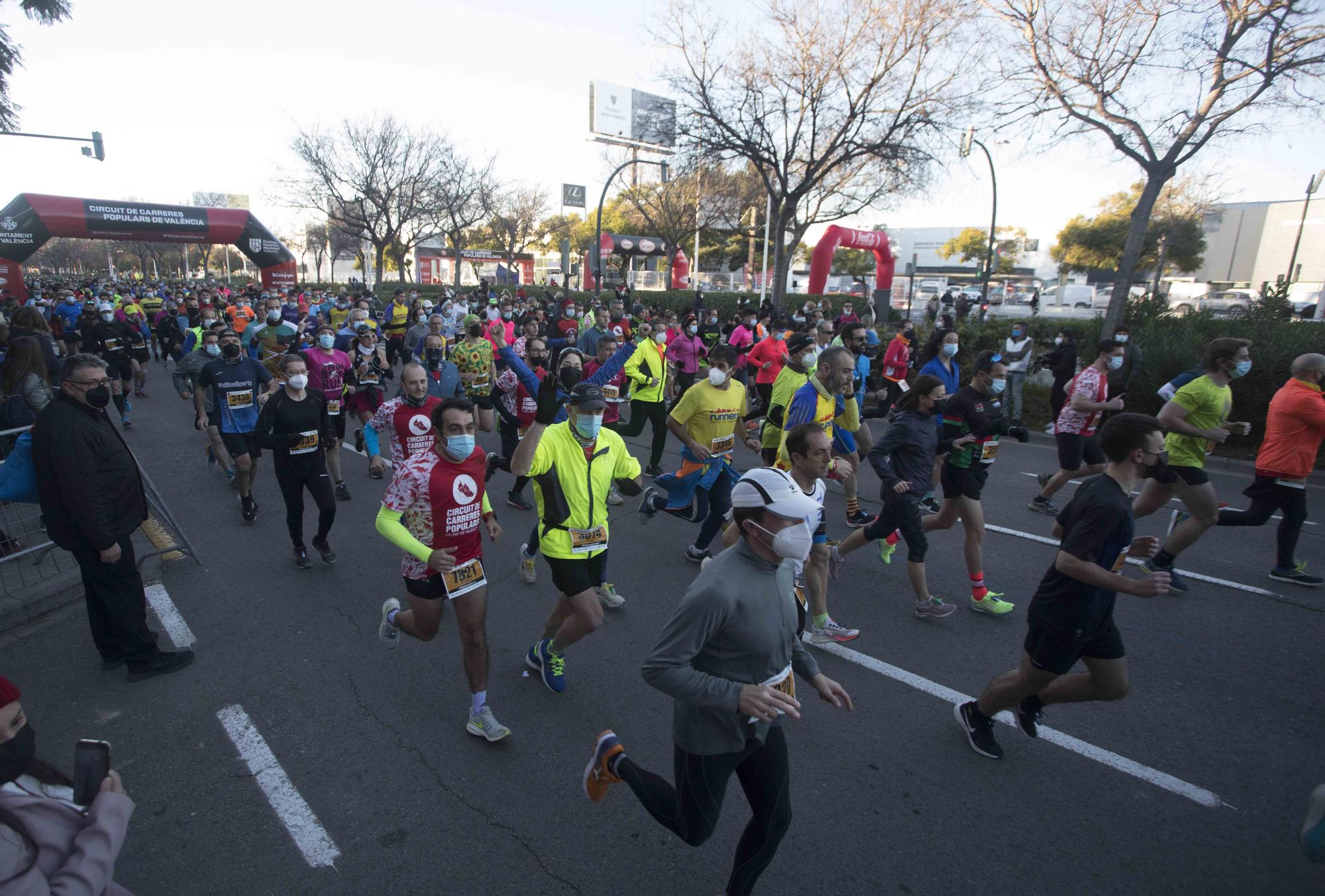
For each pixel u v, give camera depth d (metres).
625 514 7.49
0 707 1.65
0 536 5.21
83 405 3.95
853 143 18.84
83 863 1.66
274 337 9.66
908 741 3.82
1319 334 10.32
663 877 2.92
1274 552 6.68
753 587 2.31
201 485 8.36
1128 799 3.40
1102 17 12.62
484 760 3.62
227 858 2.98
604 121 44.22
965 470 5.07
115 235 26.36
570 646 4.76
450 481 3.47
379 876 2.90
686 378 12.30
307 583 5.70
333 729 3.85
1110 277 47.91
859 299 28.73
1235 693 4.30
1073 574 3.10
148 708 4.03
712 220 36.06
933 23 16.92
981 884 2.89
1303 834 2.49
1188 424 5.36
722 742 2.33
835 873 2.94
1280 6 11.18
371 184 35.09
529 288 43.09
